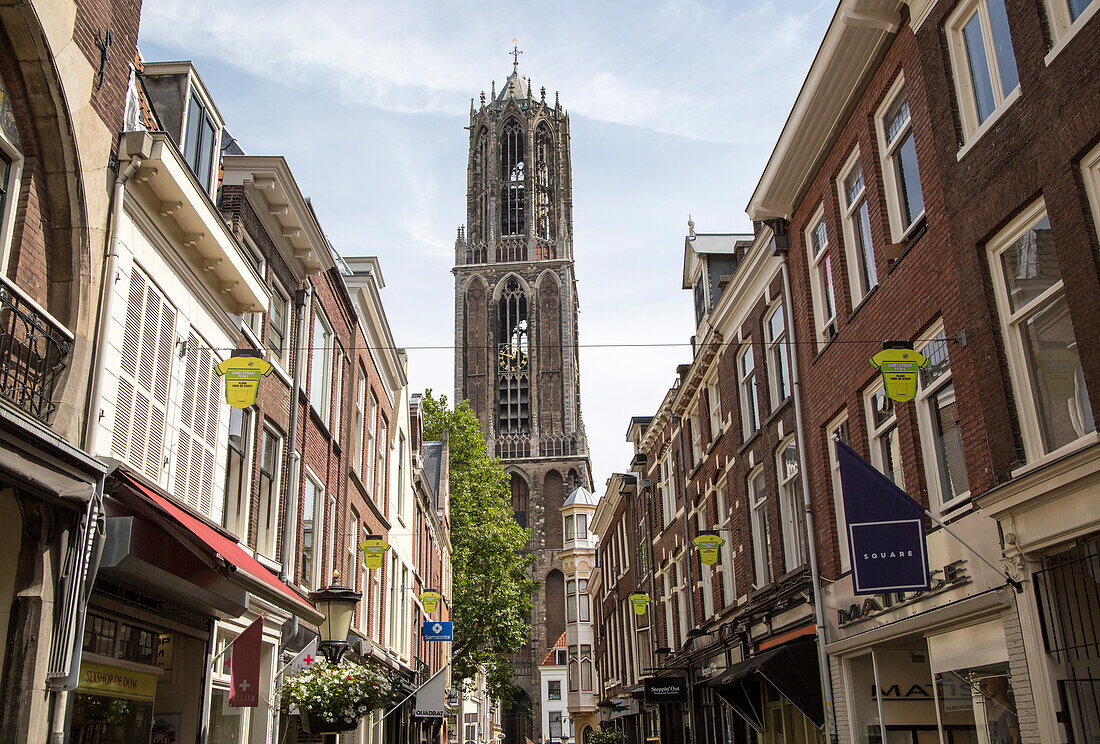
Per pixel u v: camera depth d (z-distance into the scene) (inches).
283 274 655.1
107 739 381.7
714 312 886.4
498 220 4185.5
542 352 3954.2
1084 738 339.6
